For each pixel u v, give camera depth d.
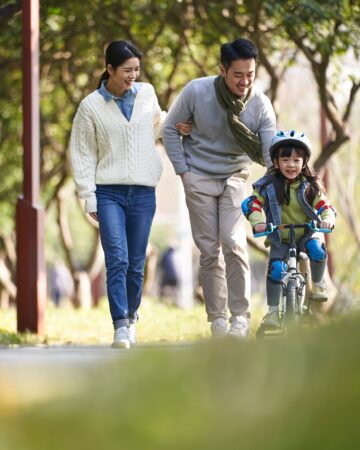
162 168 12.42
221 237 12.30
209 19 26.25
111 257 11.97
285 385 2.01
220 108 12.03
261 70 35.09
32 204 18.38
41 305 18.47
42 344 16.91
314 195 10.93
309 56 25.58
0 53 32.09
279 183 10.94
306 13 23.42
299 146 10.87
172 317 26.34
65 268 68.06
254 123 12.16
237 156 12.37
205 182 12.30
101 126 12.02
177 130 12.34
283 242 10.96
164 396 2.02
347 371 2.00
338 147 26.72
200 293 35.12
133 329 12.68
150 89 12.39
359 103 45.56
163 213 76.19
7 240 44.34
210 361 2.23
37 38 18.42
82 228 78.12
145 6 27.83
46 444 1.91
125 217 12.27
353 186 47.50
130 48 12.05
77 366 3.01
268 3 23.83
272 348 2.29
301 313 10.52
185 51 31.98
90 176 12.08
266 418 1.88
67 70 33.69
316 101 46.34
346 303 2.80
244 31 26.11
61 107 37.88
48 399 2.19
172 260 58.22
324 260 10.84
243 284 12.35
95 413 2.00
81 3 27.44
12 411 2.12
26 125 18.38
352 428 1.81
